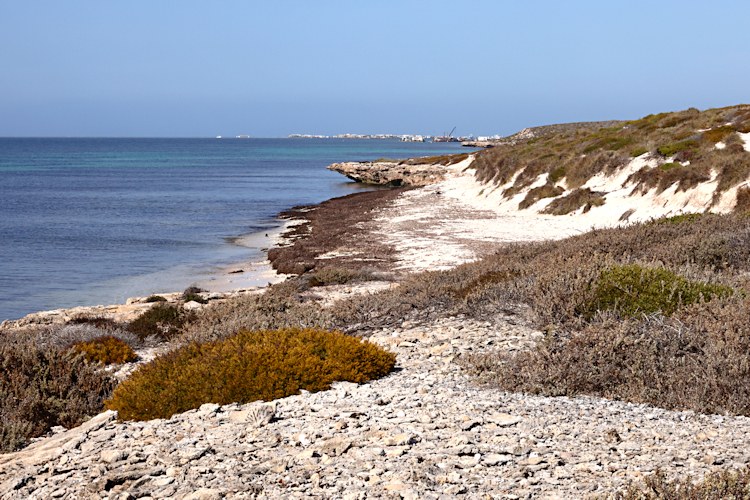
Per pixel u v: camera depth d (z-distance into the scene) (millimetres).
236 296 23438
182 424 8117
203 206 69438
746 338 9359
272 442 7316
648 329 10414
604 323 10508
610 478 6039
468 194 61031
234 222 56062
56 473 6867
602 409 8367
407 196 63938
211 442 7414
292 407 8570
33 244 44219
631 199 40000
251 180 110438
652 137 49625
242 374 9148
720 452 6699
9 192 85062
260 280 31391
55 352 11695
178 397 8891
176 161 182000
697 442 7059
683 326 10273
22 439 8547
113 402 9242
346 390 9328
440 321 13773
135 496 6090
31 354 11375
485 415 8078
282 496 5902
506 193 53094
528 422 7766
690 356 9391
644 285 12000
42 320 21203
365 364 10117
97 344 15070
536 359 9883
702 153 39750
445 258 31250
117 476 6434
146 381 9320
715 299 11109
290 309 16922
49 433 9219
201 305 20875
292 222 54969
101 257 39312
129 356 15023
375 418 8055
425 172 88750
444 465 6484
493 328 12820
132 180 109500
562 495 5703
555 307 12516
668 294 11781
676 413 8188
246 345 10094
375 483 6070
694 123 50656
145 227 53000
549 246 21578
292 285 23703
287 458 6789
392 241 38344
